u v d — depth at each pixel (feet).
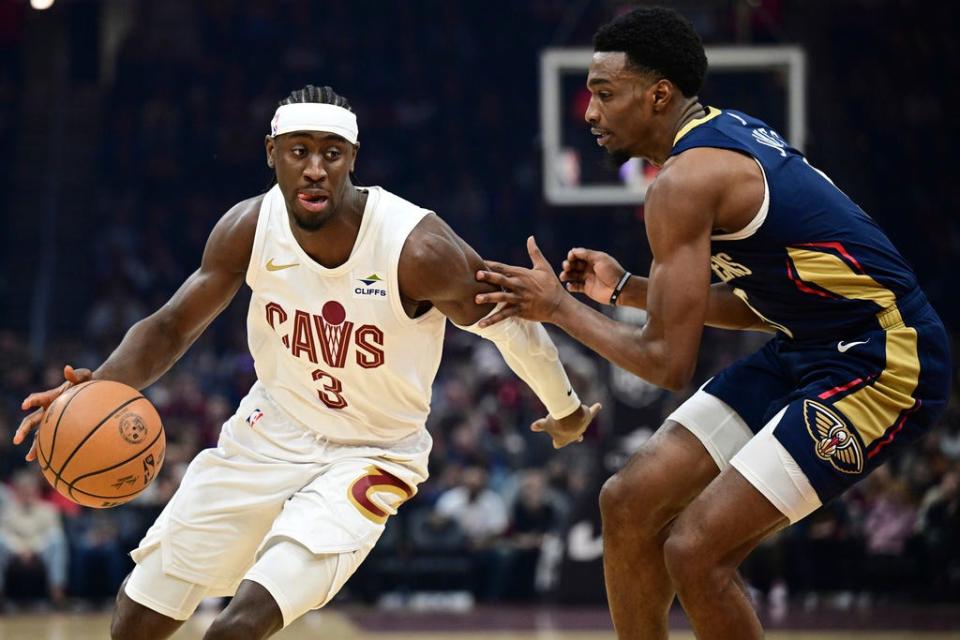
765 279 27.71
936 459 78.89
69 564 77.05
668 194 26.84
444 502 79.92
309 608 26.94
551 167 70.13
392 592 78.33
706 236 26.86
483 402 93.61
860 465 26.84
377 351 27.96
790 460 26.53
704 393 29.71
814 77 113.70
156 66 137.59
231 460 29.07
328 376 28.40
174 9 143.95
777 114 69.21
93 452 26.58
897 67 124.57
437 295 27.78
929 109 122.52
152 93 135.33
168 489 78.02
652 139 28.60
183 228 125.29
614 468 72.69
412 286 27.66
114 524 77.77
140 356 28.71
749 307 30.83
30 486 76.95
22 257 127.34
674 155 27.43
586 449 86.74
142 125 132.67
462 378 97.81
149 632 28.78
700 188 26.66
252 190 130.00
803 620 67.92
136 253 122.72
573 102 70.59
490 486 85.51
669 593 29.73
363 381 28.32
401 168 131.13
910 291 27.37
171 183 129.49
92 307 120.47
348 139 27.07
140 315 115.14
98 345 109.40
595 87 28.58
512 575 77.51
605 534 29.50
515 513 79.36
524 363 28.96
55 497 79.25
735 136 27.40
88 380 27.99
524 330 28.55
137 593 28.68
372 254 27.55
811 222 27.02
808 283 27.22
